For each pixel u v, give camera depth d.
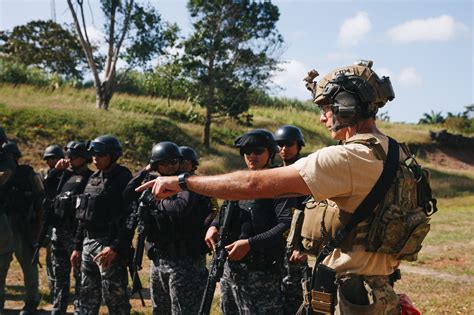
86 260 5.20
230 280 4.12
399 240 2.32
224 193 2.29
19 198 6.34
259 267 3.97
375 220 2.32
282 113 31.69
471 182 26.88
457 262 9.82
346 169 2.25
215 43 21.77
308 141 27.72
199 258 4.61
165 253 4.54
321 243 2.48
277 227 3.93
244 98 22.97
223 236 4.04
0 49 33.25
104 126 19.91
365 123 2.48
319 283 2.42
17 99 21.06
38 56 32.44
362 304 2.37
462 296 7.51
